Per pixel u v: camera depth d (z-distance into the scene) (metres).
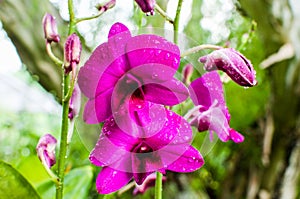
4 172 0.37
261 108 0.81
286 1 0.71
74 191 0.50
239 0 0.71
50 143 0.35
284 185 0.84
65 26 0.59
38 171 0.58
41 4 0.58
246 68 0.34
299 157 0.83
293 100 0.79
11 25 0.58
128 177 0.33
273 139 0.83
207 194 0.92
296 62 0.75
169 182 0.86
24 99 0.87
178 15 0.34
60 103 0.62
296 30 0.72
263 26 0.72
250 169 0.86
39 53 0.59
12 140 0.94
